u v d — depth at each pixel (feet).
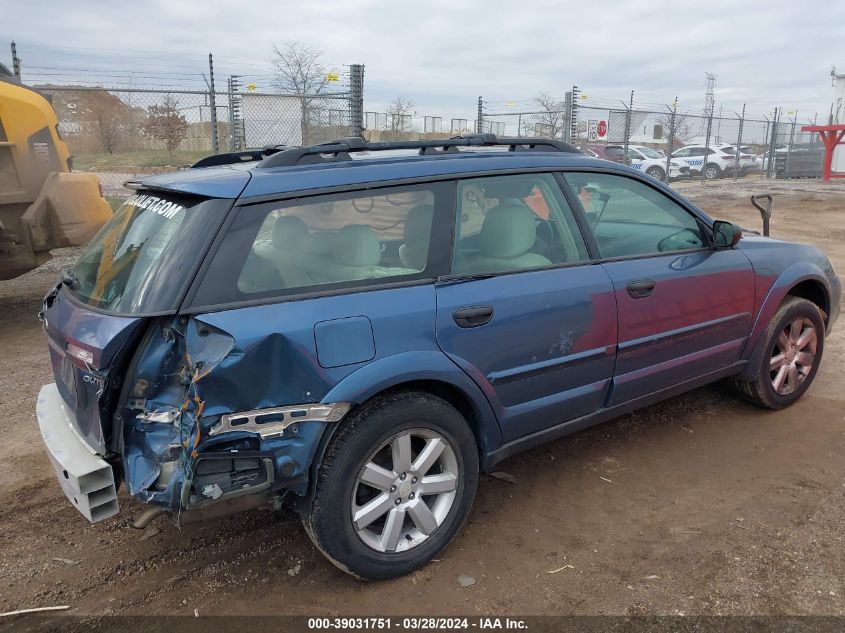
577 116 60.39
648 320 12.30
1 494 12.52
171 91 40.91
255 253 8.96
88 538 11.18
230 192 9.03
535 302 10.78
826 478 12.53
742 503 11.79
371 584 9.93
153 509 8.54
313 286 9.23
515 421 10.98
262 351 8.45
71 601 9.67
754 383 14.88
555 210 11.69
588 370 11.69
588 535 11.00
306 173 9.64
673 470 13.03
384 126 72.49
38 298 27.48
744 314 14.02
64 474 8.82
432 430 9.91
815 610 9.11
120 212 10.84
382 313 9.41
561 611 9.27
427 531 10.12
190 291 8.50
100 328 8.54
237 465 8.52
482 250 10.80
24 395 17.19
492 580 9.95
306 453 8.82
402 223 10.12
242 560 10.57
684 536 10.88
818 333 15.70
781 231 45.80
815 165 93.45
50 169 22.54
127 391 8.54
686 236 13.43
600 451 13.87
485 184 10.98
